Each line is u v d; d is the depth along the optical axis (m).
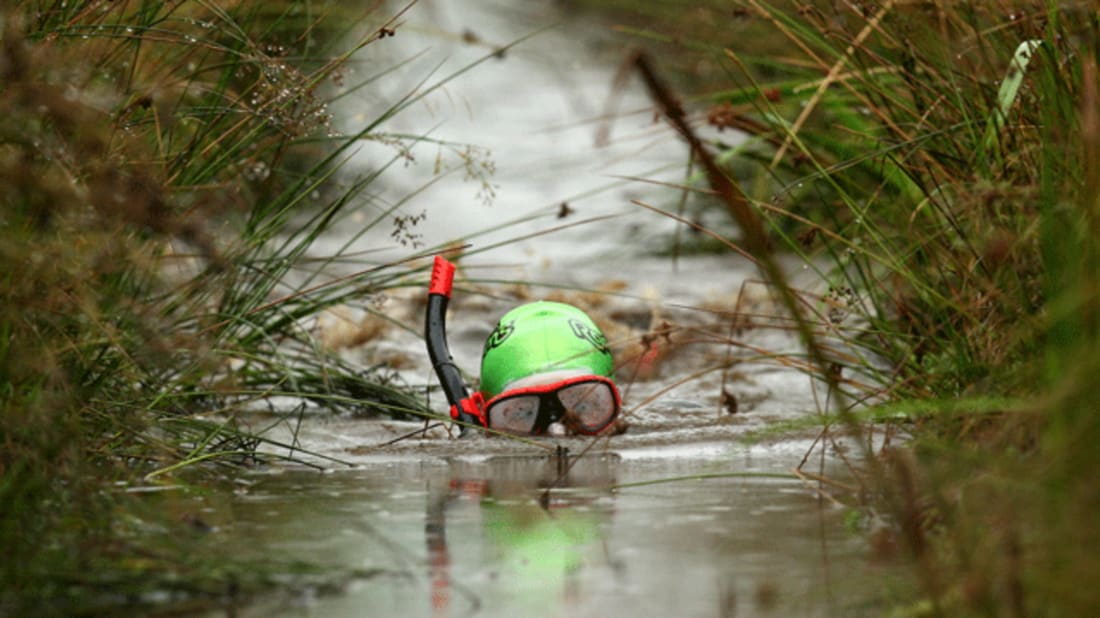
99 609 5.77
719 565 6.39
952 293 9.34
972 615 5.48
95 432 8.75
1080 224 7.23
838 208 13.84
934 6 11.20
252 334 12.02
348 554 6.66
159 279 9.84
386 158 28.52
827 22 11.94
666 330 10.97
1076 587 5.29
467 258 20.94
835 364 9.82
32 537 6.73
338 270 18.11
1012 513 6.04
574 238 22.62
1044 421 6.93
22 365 7.47
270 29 12.00
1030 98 9.54
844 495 8.08
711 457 9.77
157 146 10.30
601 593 5.91
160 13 11.30
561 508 7.87
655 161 26.33
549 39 38.62
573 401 10.55
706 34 17.64
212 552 6.67
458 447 10.32
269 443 10.12
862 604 5.70
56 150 7.59
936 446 7.46
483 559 6.56
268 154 13.66
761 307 16.75
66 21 9.17
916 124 10.88
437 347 11.24
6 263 7.49
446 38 16.22
